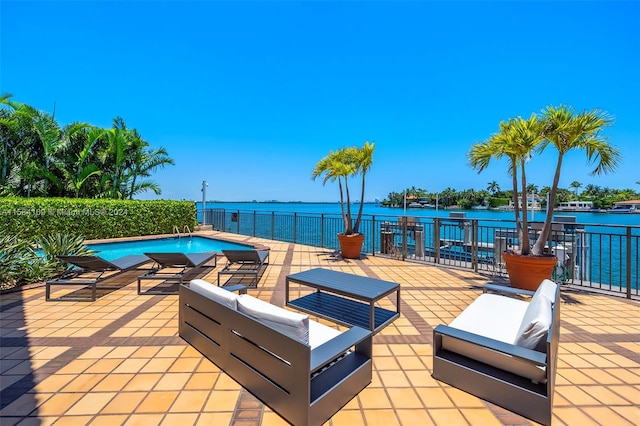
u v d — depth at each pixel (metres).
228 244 10.03
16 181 10.75
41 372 2.28
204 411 1.86
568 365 2.42
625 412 1.87
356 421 1.79
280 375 1.80
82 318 3.38
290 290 4.50
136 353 2.58
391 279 5.18
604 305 3.86
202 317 2.55
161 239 10.73
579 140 4.14
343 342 1.96
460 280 5.11
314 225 9.34
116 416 1.81
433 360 2.21
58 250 5.30
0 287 4.46
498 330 2.31
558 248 5.17
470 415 1.84
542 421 1.74
